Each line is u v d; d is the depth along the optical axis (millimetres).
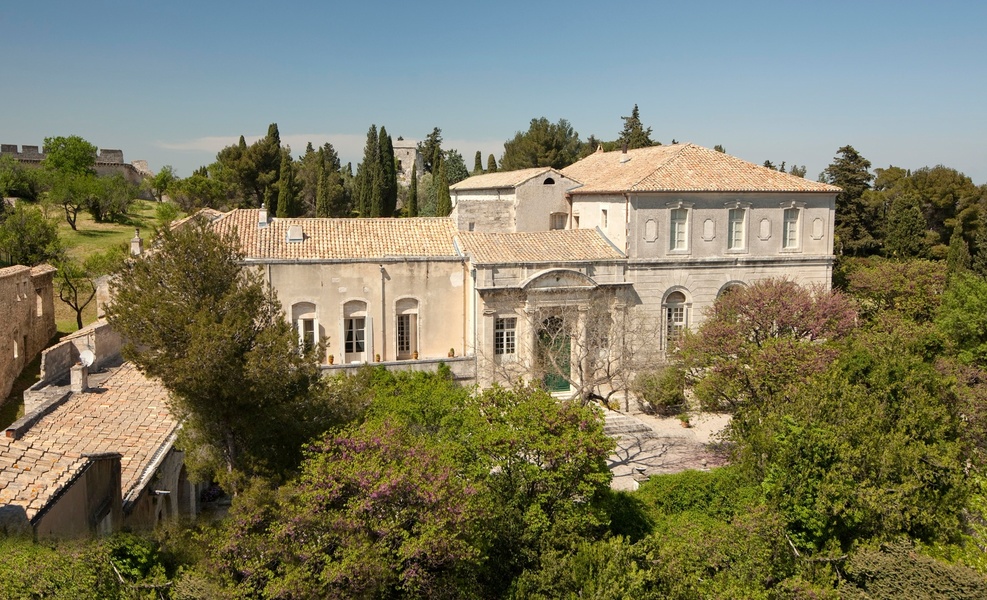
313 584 14930
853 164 71688
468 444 21781
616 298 38250
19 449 18281
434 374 33844
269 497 18297
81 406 25438
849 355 28891
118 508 19469
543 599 17156
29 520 14984
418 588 16031
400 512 16375
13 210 59688
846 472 21547
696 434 34875
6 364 38125
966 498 23344
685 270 39438
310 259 35375
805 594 18203
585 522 20625
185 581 15203
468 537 17766
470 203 45781
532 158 92312
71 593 13375
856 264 58688
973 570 18891
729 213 40125
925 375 26594
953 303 37906
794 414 23500
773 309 33969
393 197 87000
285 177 76438
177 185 82312
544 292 36562
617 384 37938
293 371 22141
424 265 37031
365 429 19156
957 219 81062
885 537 21047
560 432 21328
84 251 62375
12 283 39438
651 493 25547
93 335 31609
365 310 36531
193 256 22000
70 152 86500
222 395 21141
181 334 21031
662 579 17312
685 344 34750
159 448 22953
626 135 97312
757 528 20094
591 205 42906
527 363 36594
